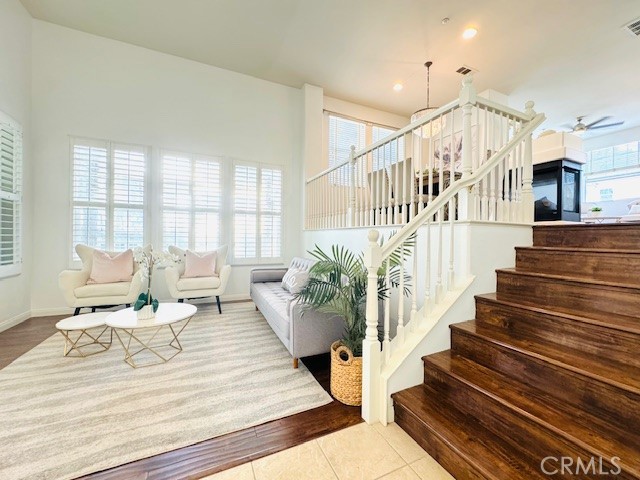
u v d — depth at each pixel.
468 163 2.16
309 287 2.07
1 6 3.13
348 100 5.75
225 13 3.53
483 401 1.42
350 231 3.57
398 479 1.29
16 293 3.39
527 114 2.54
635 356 1.28
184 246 4.52
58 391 2.00
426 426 1.44
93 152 3.97
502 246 2.23
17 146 3.38
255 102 5.05
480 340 1.72
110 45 4.06
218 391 2.03
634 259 1.65
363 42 3.99
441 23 3.57
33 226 3.66
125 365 2.40
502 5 3.26
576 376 1.28
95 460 1.40
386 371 1.71
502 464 1.19
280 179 5.28
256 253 5.07
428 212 1.90
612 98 5.38
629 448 1.04
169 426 1.65
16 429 1.61
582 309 1.66
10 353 2.60
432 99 5.67
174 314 2.52
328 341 2.36
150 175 4.31
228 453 1.45
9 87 3.27
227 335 3.15
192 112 4.57
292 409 1.83
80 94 3.90
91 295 3.33
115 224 4.09
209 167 4.70
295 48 4.18
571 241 2.21
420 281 2.34
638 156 6.87
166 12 3.53
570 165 4.18
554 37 3.76
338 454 1.44
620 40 3.80
